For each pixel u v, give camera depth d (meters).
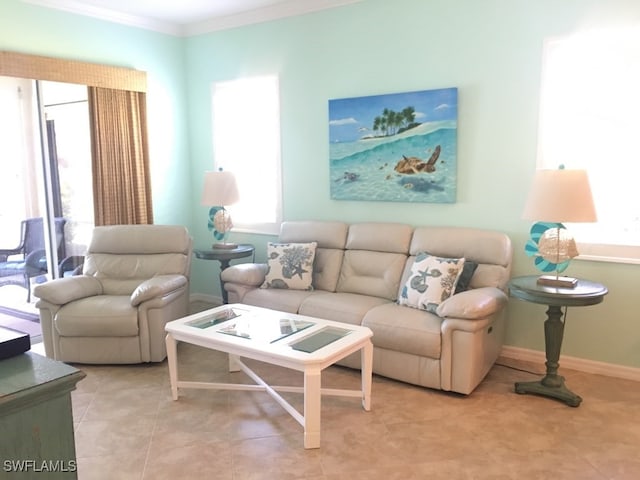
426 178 3.90
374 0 4.02
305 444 2.55
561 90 3.38
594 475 2.31
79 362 3.66
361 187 4.23
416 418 2.84
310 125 4.52
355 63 4.19
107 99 4.55
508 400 3.05
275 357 2.58
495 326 3.35
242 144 5.02
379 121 4.05
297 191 4.70
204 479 2.32
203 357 3.85
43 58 4.05
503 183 3.64
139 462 2.46
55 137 4.32
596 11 3.19
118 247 4.21
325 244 4.24
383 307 3.50
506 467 2.37
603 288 2.95
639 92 3.16
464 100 3.72
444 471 2.35
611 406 2.96
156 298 3.58
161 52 5.05
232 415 2.92
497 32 3.53
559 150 3.44
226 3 4.41
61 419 1.07
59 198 4.43
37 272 4.39
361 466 2.40
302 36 4.45
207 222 5.36
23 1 3.96
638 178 3.21
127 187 4.76
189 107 5.34
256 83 4.83
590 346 3.44
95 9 4.43
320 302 3.67
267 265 4.22
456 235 3.64
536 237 3.51
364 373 2.91
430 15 3.78
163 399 3.13
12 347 1.15
